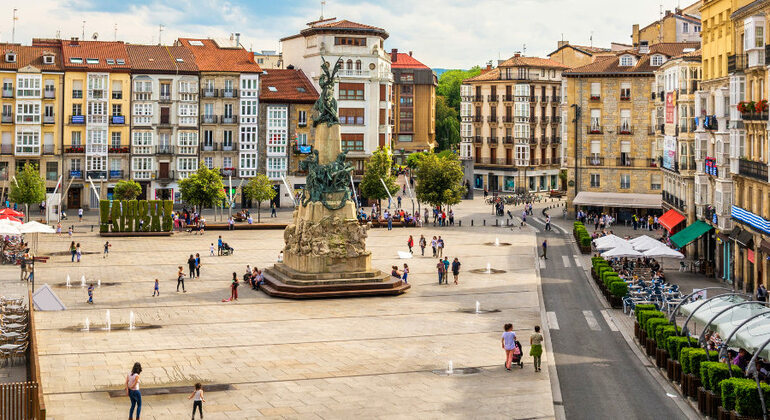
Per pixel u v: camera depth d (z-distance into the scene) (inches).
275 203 4913.9
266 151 4877.0
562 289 2445.9
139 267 2743.6
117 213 3521.2
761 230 2164.1
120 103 4547.2
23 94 4338.1
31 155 4372.5
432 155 4261.8
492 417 1232.2
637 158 4397.1
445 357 1611.7
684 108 3193.9
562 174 6146.7
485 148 6220.5
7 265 2743.6
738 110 2313.0
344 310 2116.1
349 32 5044.3
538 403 1302.9
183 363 1551.4
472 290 2420.0
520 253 3184.1
